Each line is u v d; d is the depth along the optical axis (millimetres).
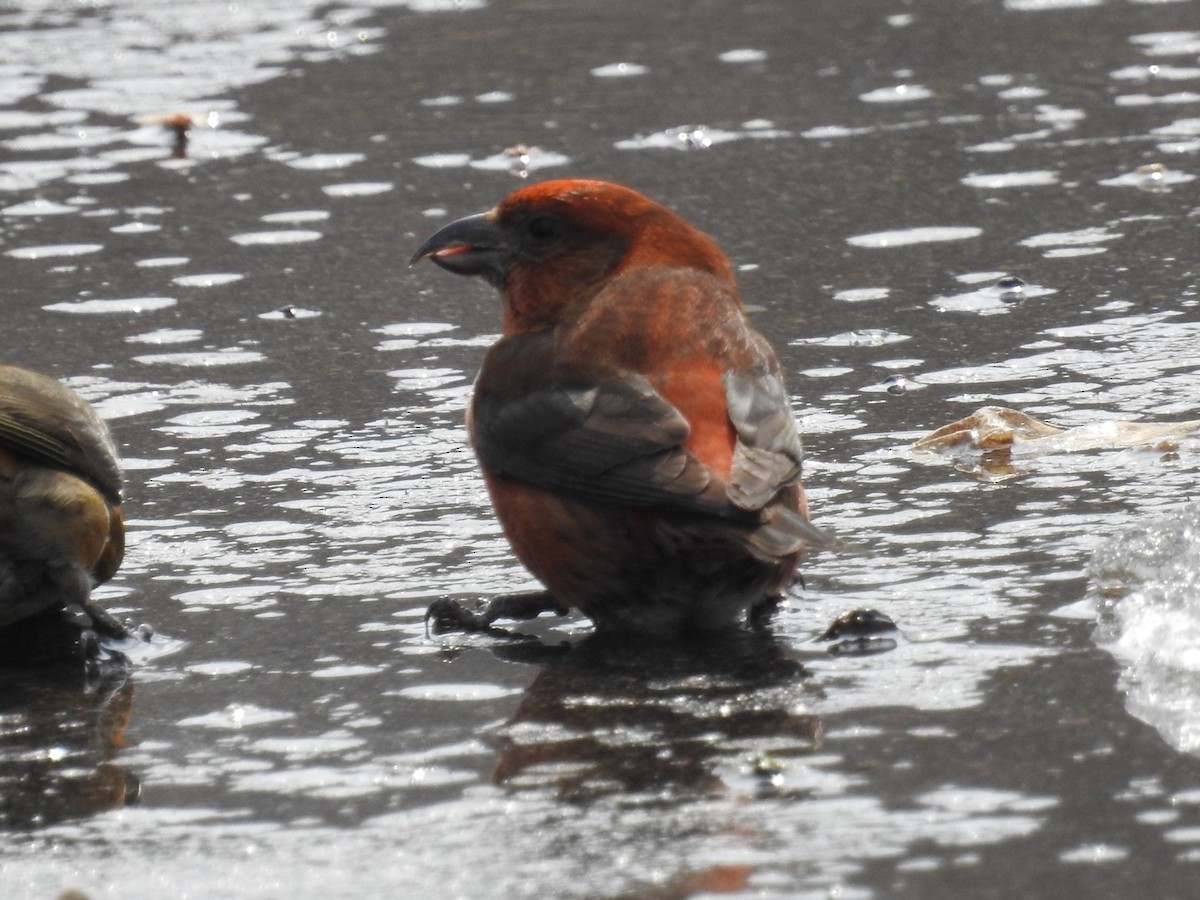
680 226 10445
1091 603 9180
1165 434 11930
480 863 6715
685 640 9273
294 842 7012
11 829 7250
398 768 7715
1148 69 22641
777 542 8422
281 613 9812
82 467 9617
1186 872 6359
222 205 18781
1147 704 7891
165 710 8555
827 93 22109
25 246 17672
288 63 24484
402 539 10875
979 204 17875
